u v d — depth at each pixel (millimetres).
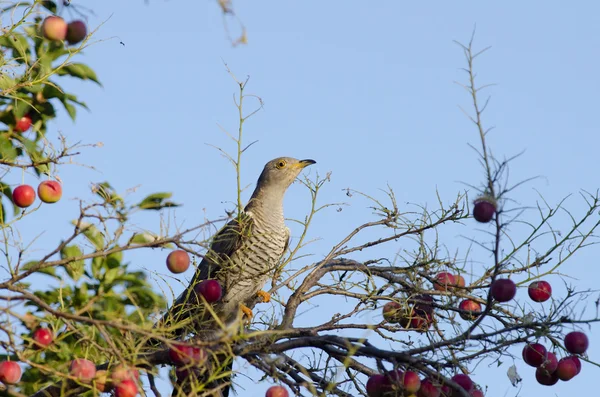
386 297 11305
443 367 9523
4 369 8891
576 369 9914
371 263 12383
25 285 10383
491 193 8914
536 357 9898
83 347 9930
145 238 9859
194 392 8383
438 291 11211
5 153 10688
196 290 10445
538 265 10906
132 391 8594
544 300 10727
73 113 11352
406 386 9320
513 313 10914
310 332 10992
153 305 10539
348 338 9961
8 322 8602
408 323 11102
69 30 9469
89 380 8453
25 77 10969
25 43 11344
